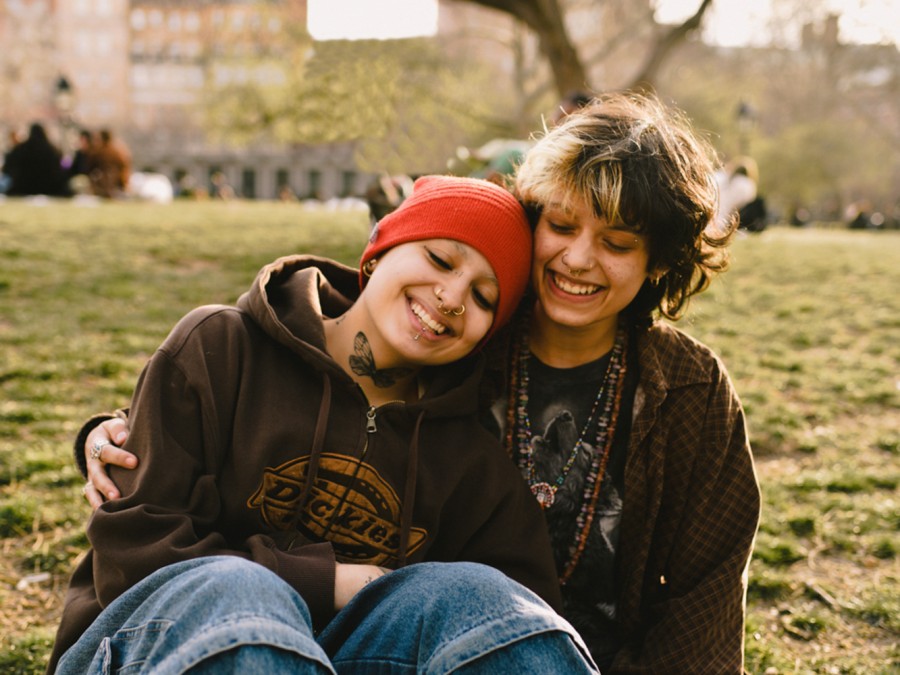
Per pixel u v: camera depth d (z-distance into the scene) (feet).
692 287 7.13
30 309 21.12
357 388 6.52
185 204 56.18
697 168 6.61
